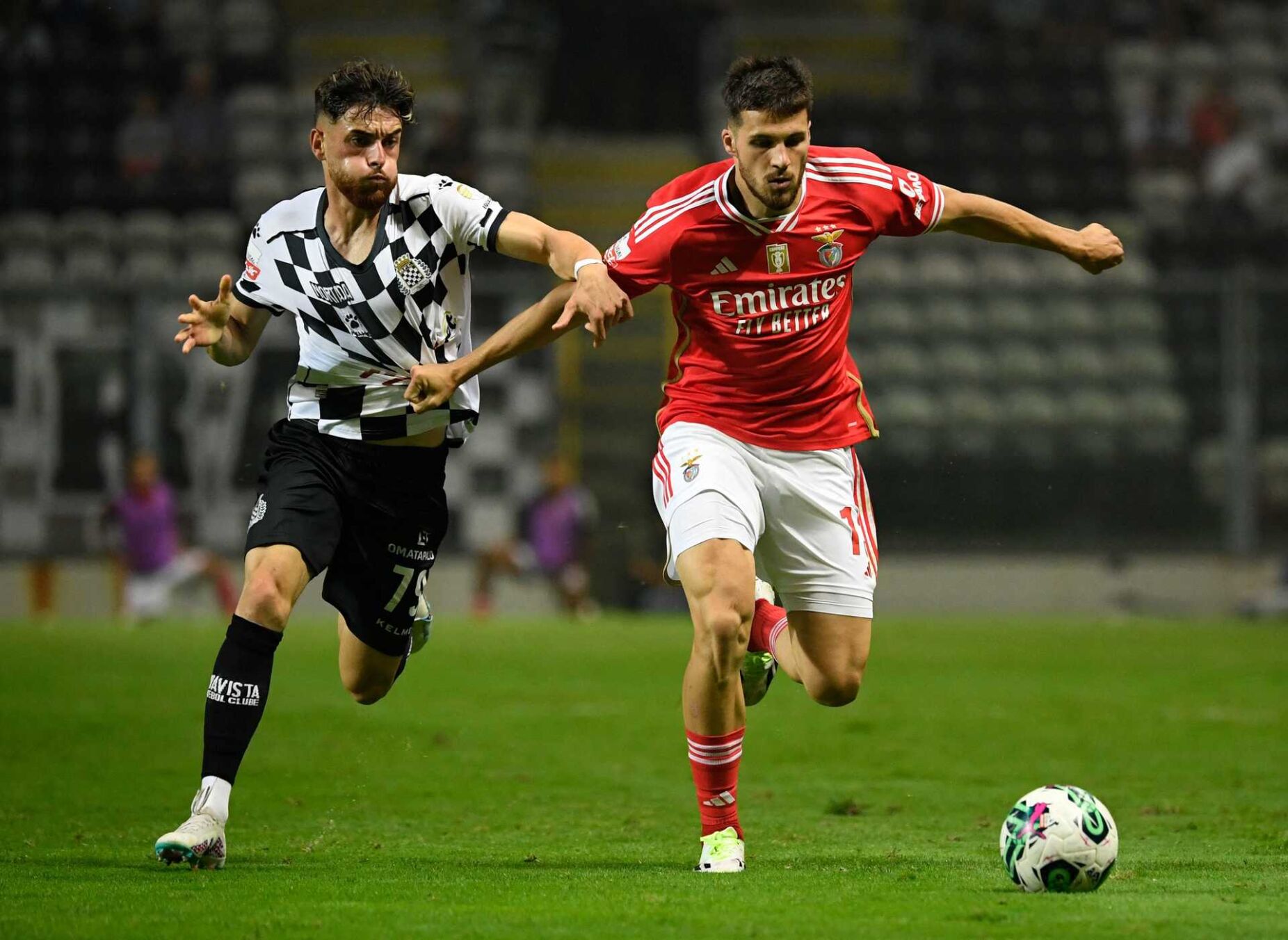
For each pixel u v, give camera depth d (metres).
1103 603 72.06
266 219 19.19
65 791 24.47
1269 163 91.25
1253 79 94.88
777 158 17.48
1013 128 89.06
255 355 68.44
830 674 19.55
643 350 82.06
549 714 34.94
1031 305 77.69
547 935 13.16
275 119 85.81
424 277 18.89
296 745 29.91
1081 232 19.81
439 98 90.62
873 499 73.38
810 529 19.11
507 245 18.67
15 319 68.12
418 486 19.78
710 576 17.58
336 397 19.39
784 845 19.88
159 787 24.95
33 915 14.09
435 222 18.88
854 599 19.34
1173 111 90.50
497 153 85.56
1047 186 86.81
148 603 64.50
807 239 18.50
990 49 93.06
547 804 23.84
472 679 41.75
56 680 40.69
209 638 54.16
